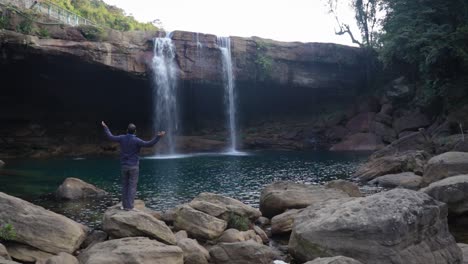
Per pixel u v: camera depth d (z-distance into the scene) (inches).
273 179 710.5
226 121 1547.7
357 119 1486.2
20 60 1067.3
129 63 1193.4
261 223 396.2
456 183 381.4
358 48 1521.9
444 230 273.3
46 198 524.1
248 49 1398.9
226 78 1371.8
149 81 1273.4
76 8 2130.9
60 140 1301.7
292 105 1617.9
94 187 556.1
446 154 535.5
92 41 1155.9
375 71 1533.0
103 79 1244.5
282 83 1445.6
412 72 1305.4
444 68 997.2
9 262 220.1
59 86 1252.5
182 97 1423.5
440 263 251.0
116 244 260.1
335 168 869.8
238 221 348.8
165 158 1144.8
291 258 296.2
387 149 885.8
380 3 1231.5
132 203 323.3
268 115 1620.3
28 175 747.4
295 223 307.4
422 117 1249.4
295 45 1443.2
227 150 1454.2
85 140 1348.4
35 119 1274.6
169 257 250.1
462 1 979.9
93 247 265.4
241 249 277.7
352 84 1551.4
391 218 247.6
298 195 418.3
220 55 1355.8
